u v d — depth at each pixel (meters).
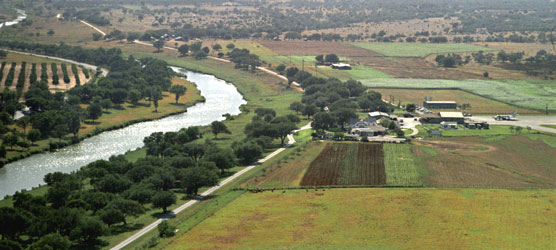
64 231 179.25
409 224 186.50
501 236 176.50
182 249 167.88
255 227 185.12
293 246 168.75
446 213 196.00
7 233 173.00
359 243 171.62
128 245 175.25
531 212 197.12
